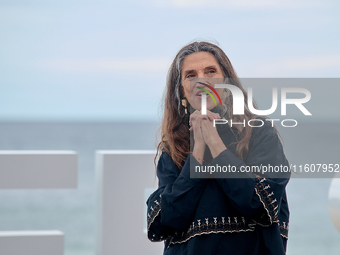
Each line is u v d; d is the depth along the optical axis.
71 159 2.81
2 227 18.91
